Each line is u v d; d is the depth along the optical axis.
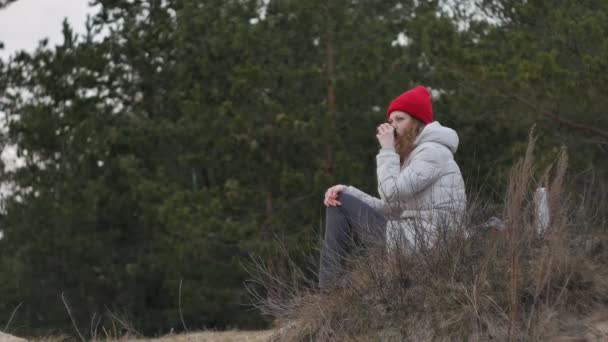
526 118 13.87
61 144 22.00
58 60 22.20
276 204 17.53
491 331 3.97
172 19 22.52
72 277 21.53
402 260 4.41
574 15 13.61
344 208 4.95
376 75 16.78
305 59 18.36
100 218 21.78
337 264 4.75
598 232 4.64
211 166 18.14
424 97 5.36
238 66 17.41
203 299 19.28
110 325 21.06
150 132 21.23
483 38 15.41
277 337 4.62
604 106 13.30
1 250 21.98
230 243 19.22
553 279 4.19
